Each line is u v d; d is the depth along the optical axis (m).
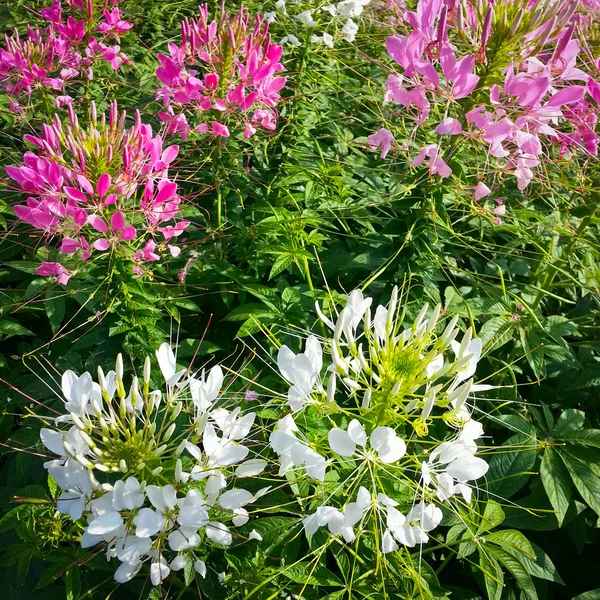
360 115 4.02
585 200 2.87
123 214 2.09
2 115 3.67
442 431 2.31
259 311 2.65
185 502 1.50
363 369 1.72
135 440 1.56
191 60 2.83
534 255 3.23
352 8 3.79
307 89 3.75
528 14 2.04
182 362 2.60
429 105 2.26
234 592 1.82
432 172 2.22
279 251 2.75
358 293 1.85
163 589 2.00
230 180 3.16
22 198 3.31
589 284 2.92
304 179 3.24
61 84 3.38
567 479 2.23
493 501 1.95
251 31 2.88
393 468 1.72
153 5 5.11
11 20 4.99
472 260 3.16
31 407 2.51
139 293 2.29
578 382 2.84
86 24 3.43
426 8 2.14
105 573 2.06
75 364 2.49
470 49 2.19
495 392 2.75
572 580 2.65
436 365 1.72
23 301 2.80
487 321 2.74
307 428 1.96
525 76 2.08
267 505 1.97
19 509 1.85
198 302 3.00
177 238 3.03
